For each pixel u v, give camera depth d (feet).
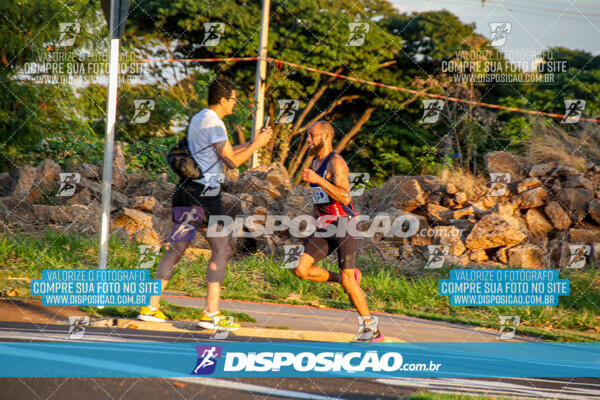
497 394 9.26
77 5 41.29
